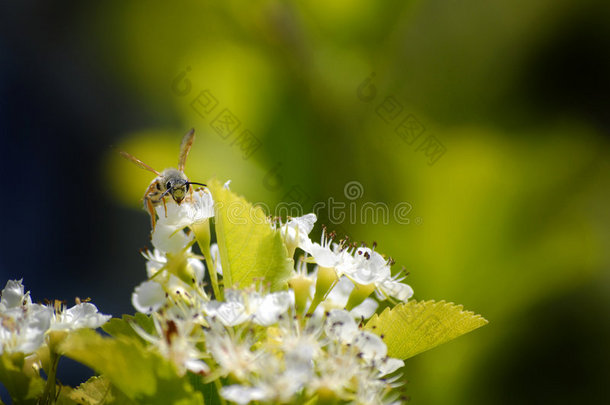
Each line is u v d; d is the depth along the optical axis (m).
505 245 0.44
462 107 0.47
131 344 0.35
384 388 0.36
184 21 0.47
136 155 0.47
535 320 0.48
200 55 0.47
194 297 0.36
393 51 0.46
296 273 0.37
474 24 0.48
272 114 0.45
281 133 0.45
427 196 0.44
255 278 0.37
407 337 0.37
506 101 0.48
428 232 0.44
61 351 0.36
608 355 0.48
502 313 0.44
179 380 0.35
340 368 0.35
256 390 0.34
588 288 0.48
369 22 0.46
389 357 0.36
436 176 0.45
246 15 0.46
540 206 0.45
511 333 0.46
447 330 0.37
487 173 0.45
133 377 0.35
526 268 0.44
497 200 0.44
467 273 0.44
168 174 0.39
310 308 0.37
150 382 0.35
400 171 0.45
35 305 0.36
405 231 0.44
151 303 0.36
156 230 0.37
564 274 0.45
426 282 0.44
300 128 0.45
